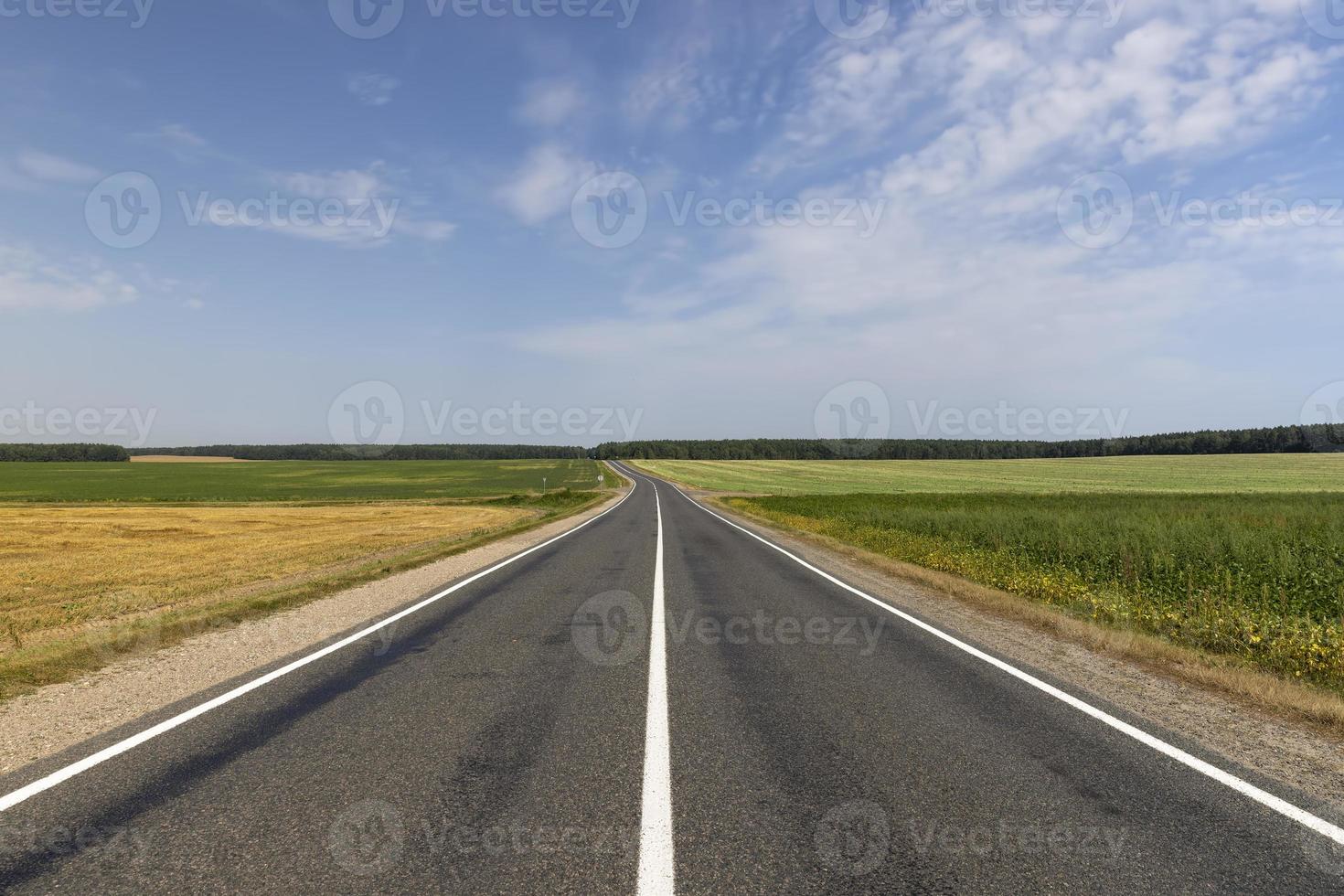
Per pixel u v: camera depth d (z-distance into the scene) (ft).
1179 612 27.99
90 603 33.53
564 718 15.03
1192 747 13.47
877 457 399.24
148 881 8.73
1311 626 23.81
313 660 20.04
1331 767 12.64
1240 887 8.75
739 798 11.12
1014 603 28.76
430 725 14.53
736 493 172.86
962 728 14.44
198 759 12.66
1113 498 122.01
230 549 59.31
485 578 37.81
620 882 8.70
